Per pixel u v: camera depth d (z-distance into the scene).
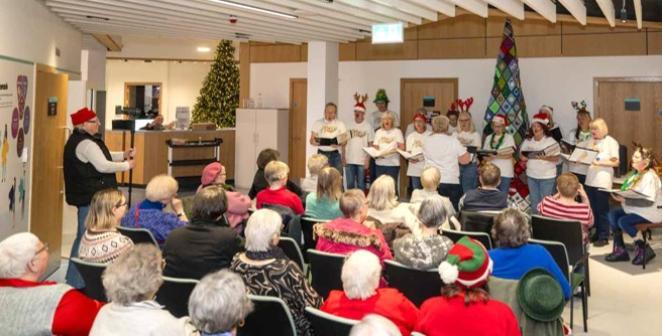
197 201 3.12
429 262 2.80
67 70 7.03
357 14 6.79
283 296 2.57
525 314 2.59
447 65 10.14
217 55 14.66
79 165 4.78
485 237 3.81
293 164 11.56
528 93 9.56
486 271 2.24
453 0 5.92
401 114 10.54
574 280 3.92
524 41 9.53
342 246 3.26
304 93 11.38
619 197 5.88
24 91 4.82
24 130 4.80
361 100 10.61
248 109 11.30
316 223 3.97
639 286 5.09
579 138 7.59
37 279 2.36
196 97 16.36
